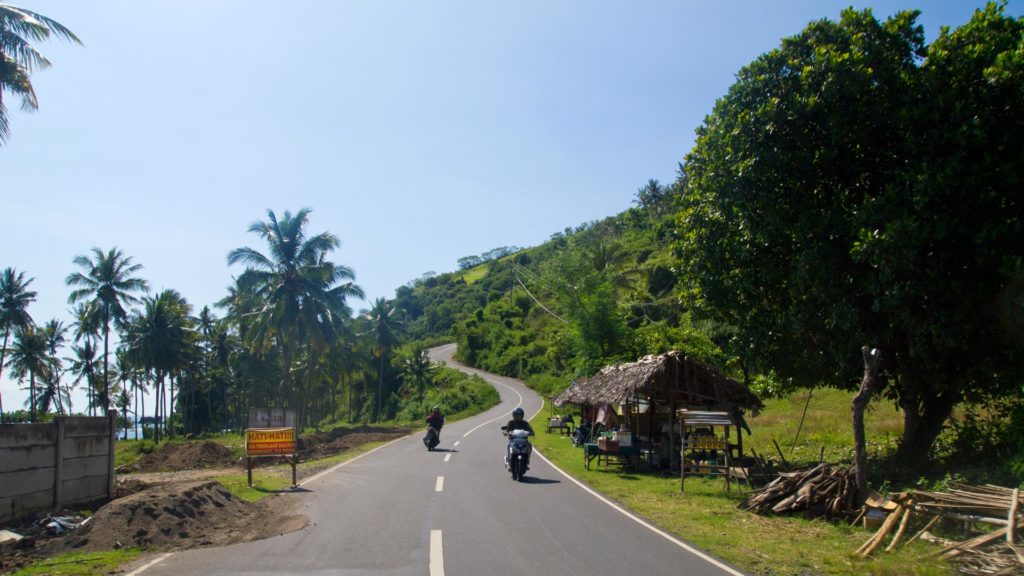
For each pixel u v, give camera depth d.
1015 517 8.23
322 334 41.09
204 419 74.12
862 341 13.29
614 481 15.74
